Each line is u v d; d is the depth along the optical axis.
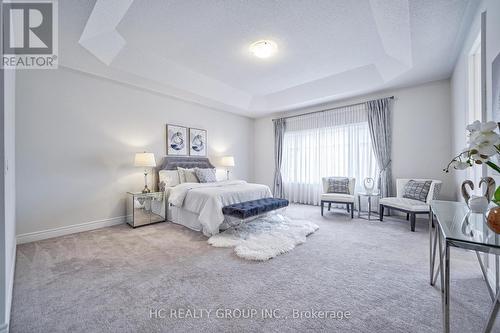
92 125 3.29
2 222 1.21
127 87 3.69
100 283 1.77
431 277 1.75
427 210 3.07
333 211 4.42
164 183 3.84
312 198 5.19
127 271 1.97
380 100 4.11
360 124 4.44
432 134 3.65
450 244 1.01
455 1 1.88
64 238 2.85
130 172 3.73
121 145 3.62
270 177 6.04
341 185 4.20
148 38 2.71
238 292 1.65
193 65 3.47
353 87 3.98
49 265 2.08
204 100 4.55
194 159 4.70
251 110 5.40
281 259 2.22
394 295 1.61
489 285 1.61
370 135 4.23
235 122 5.80
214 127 5.23
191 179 4.24
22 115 2.69
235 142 5.79
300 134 5.39
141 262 2.15
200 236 2.94
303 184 5.36
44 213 2.85
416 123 3.80
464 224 1.21
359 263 2.13
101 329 1.28
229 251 2.42
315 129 5.11
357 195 4.40
